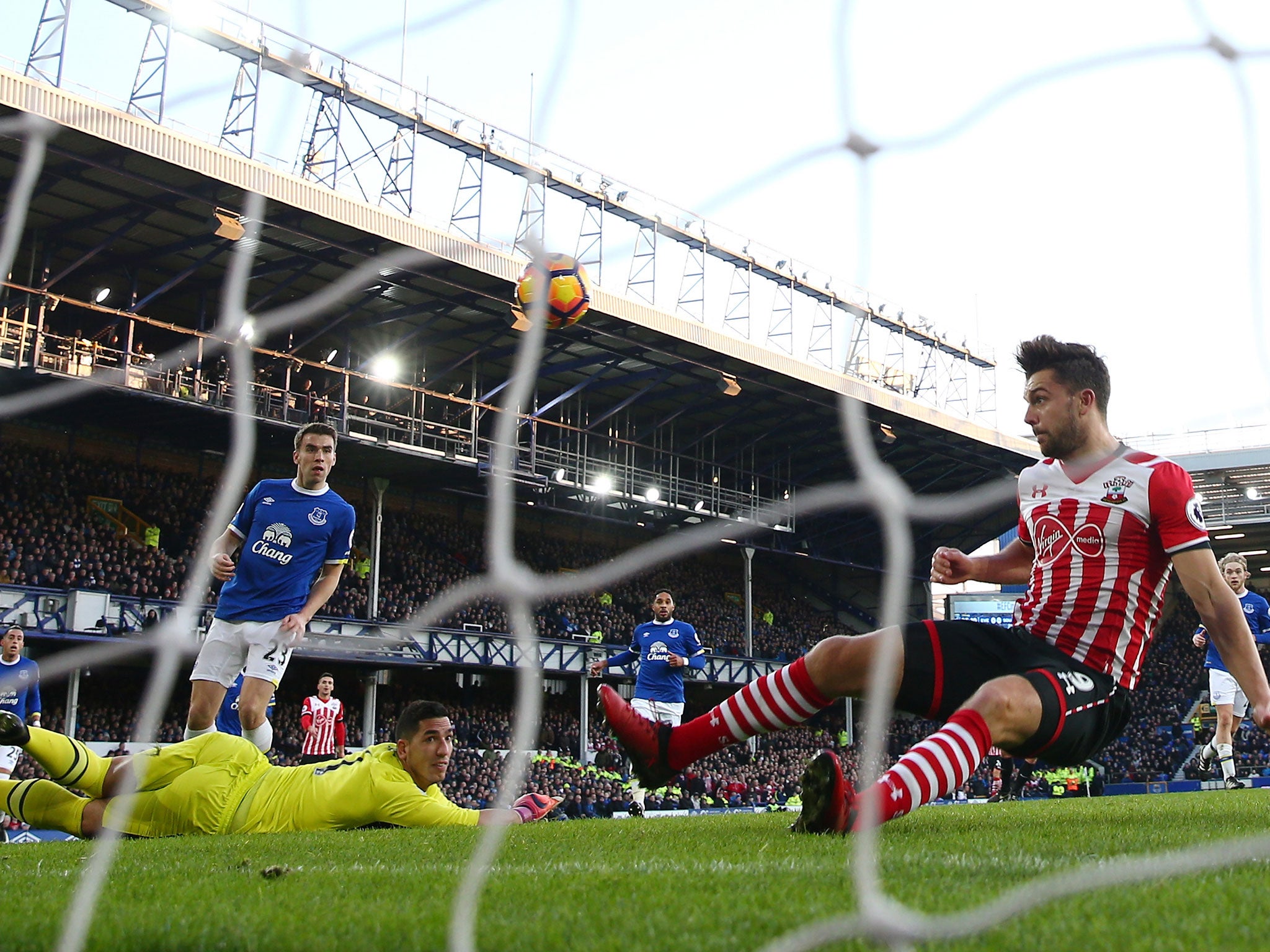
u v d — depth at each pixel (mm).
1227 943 1700
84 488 25031
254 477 29297
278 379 26703
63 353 22156
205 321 26078
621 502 32906
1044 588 3713
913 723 35531
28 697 10672
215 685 6895
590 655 30234
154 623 22141
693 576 39344
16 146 18625
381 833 4781
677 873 2672
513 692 31219
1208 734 37062
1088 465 3750
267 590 6879
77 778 5207
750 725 3625
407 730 5875
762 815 5840
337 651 25297
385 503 32375
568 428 29797
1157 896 2111
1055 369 3775
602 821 5672
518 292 17047
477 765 25203
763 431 35688
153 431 26453
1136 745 37344
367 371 28562
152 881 2805
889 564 2113
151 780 5301
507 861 3146
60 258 23469
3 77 17625
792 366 31062
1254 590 45969
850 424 2328
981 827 4012
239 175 20734
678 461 35188
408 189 24641
